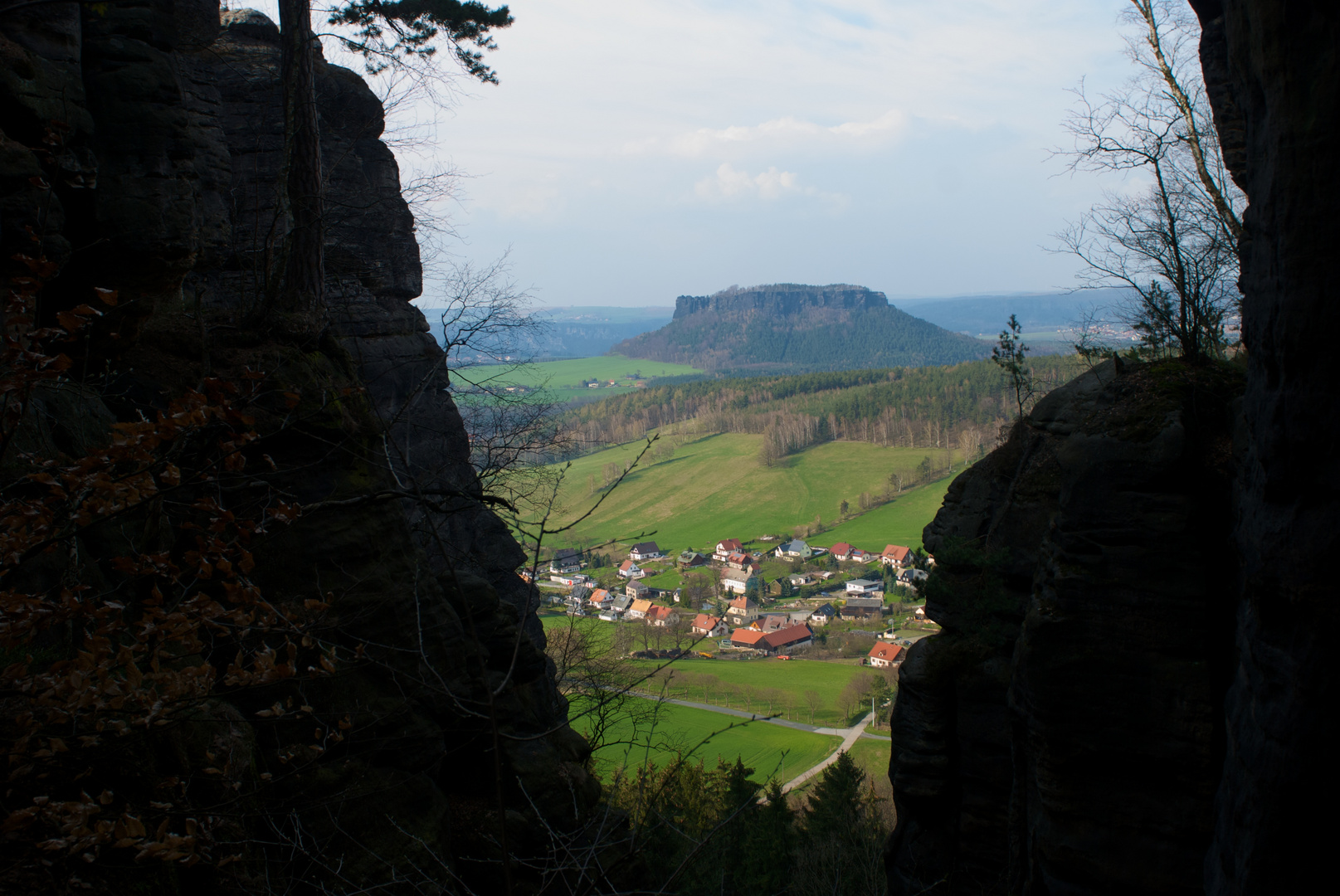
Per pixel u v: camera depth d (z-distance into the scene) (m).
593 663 16.22
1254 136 7.72
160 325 11.00
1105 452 10.76
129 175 9.67
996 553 14.21
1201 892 9.84
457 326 10.23
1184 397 10.98
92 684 5.44
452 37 18.81
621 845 12.84
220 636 9.05
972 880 13.99
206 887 7.63
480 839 11.94
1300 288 6.83
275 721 9.78
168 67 10.04
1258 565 7.87
